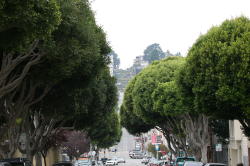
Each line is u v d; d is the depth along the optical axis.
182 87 38.72
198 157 60.62
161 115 65.00
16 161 28.73
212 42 34.78
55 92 36.34
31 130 46.53
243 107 32.69
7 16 19.30
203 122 57.94
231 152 64.62
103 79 48.56
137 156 175.62
